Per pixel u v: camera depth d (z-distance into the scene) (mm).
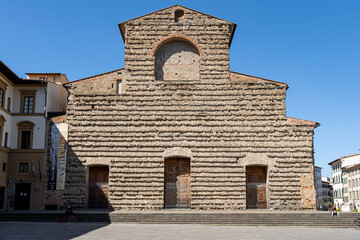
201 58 38969
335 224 31094
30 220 31516
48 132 38625
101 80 38938
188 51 39781
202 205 36406
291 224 31078
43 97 45156
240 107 38188
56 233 23609
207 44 39312
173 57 39719
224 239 21656
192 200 36469
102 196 37594
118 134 37594
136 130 37656
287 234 24875
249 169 38094
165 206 37094
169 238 21797
